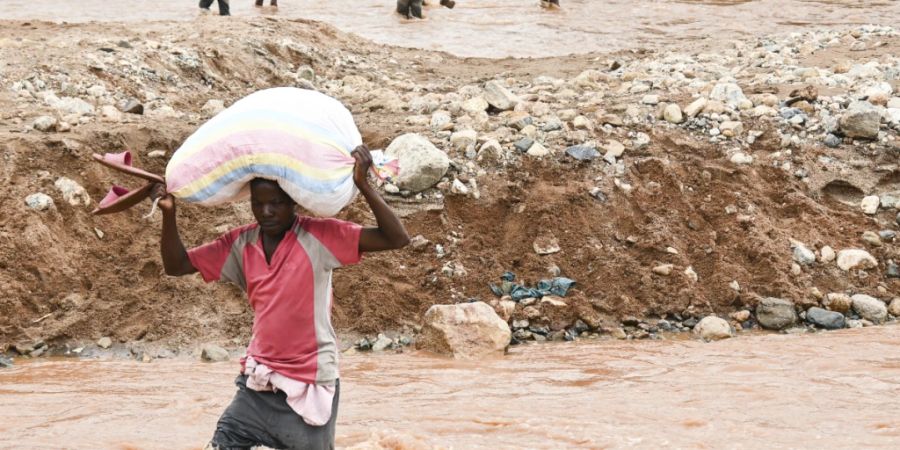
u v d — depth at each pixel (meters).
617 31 42.09
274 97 8.44
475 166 21.47
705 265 20.09
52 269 18.44
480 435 11.99
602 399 13.76
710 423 12.35
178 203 20.16
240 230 8.66
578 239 20.33
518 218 20.64
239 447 8.51
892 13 46.44
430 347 17.41
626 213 20.88
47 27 31.25
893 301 19.81
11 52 25.23
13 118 21.42
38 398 13.98
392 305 18.72
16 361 16.89
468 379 15.20
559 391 14.34
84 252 18.95
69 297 18.12
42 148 19.92
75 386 14.80
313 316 8.41
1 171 19.36
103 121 21.95
